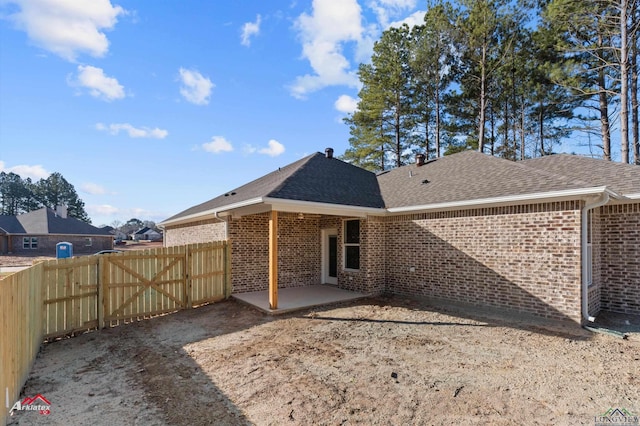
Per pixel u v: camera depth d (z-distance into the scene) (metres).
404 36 26.28
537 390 4.55
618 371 5.11
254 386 4.82
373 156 27.69
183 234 15.85
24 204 76.56
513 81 22.91
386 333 7.18
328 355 5.96
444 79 25.31
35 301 6.28
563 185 7.66
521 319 8.05
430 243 10.34
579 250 7.44
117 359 6.16
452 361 5.59
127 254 8.78
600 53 18.80
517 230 8.45
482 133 22.91
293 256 12.87
